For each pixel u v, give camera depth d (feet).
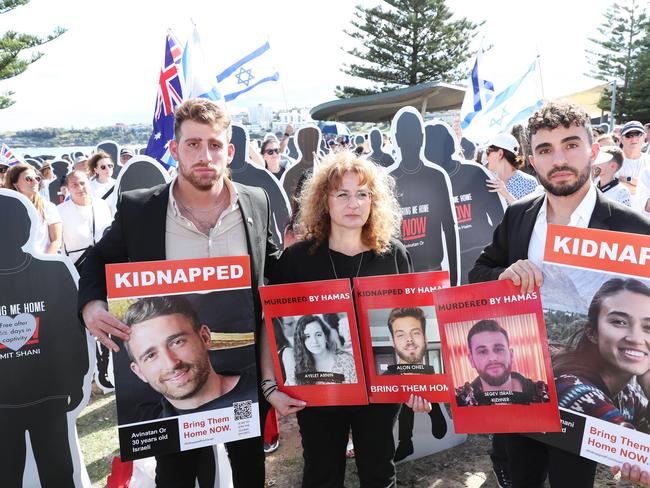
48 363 7.97
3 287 7.64
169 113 16.17
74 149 54.08
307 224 6.95
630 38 116.78
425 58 106.63
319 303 6.38
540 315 5.64
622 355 5.41
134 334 6.25
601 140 19.67
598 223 5.88
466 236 13.42
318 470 6.78
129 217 6.83
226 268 6.45
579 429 5.64
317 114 88.28
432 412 10.91
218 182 6.82
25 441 7.88
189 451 7.10
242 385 6.54
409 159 11.23
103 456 11.59
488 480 9.93
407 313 6.30
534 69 20.43
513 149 14.40
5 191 7.62
